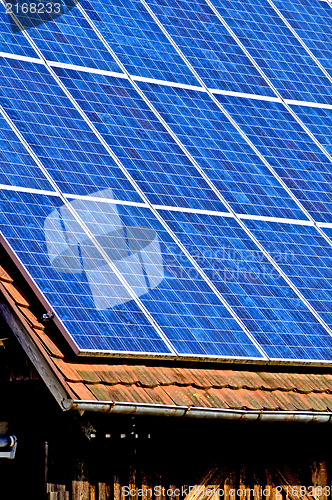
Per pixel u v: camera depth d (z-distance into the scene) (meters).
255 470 59.78
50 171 56.84
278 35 83.69
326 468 62.62
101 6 74.06
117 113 64.44
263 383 56.06
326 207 67.38
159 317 52.78
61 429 54.72
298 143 71.81
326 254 63.59
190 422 56.84
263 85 76.19
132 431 54.72
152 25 75.38
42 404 55.56
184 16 78.88
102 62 68.25
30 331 48.94
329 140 74.12
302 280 60.53
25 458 55.06
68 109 62.22
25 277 50.50
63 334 49.16
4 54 63.34
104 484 54.66
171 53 73.56
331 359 56.44
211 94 71.62
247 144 68.81
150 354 50.41
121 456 55.50
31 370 52.53
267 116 72.94
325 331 58.06
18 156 56.47
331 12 91.69
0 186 53.97
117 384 50.50
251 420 54.12
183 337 52.47
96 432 53.59
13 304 49.47
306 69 81.19
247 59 78.06
